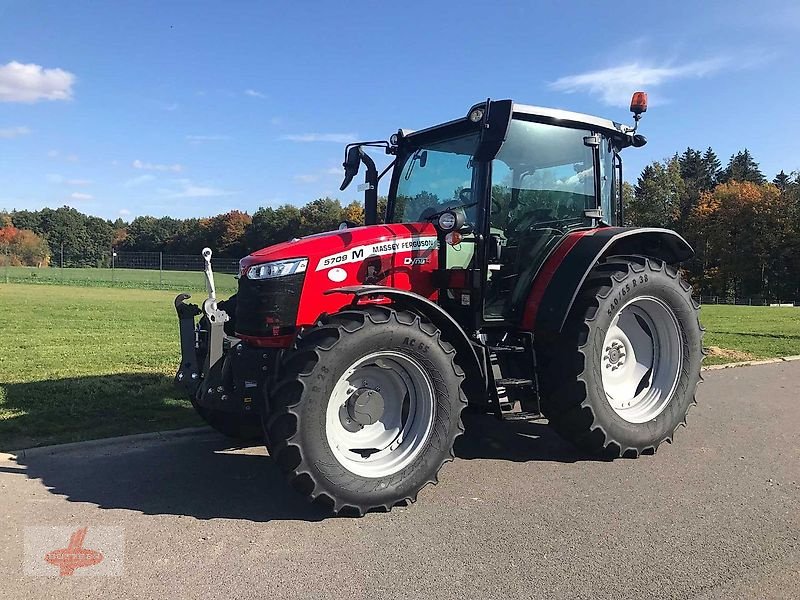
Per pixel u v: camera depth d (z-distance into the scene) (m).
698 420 5.90
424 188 5.10
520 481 4.23
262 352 4.03
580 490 4.07
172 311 17.50
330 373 3.54
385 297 3.98
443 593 2.79
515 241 4.72
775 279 55.88
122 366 8.16
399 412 4.00
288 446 3.47
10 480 4.11
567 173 5.06
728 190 60.72
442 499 3.91
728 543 3.32
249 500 3.85
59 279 38.16
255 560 3.08
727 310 25.80
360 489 3.61
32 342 10.59
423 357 3.83
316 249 4.13
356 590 2.81
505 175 4.69
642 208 63.22
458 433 3.95
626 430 4.64
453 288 4.45
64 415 5.59
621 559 3.12
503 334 4.70
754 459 4.75
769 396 6.95
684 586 2.87
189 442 5.00
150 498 3.85
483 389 4.22
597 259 4.53
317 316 4.10
